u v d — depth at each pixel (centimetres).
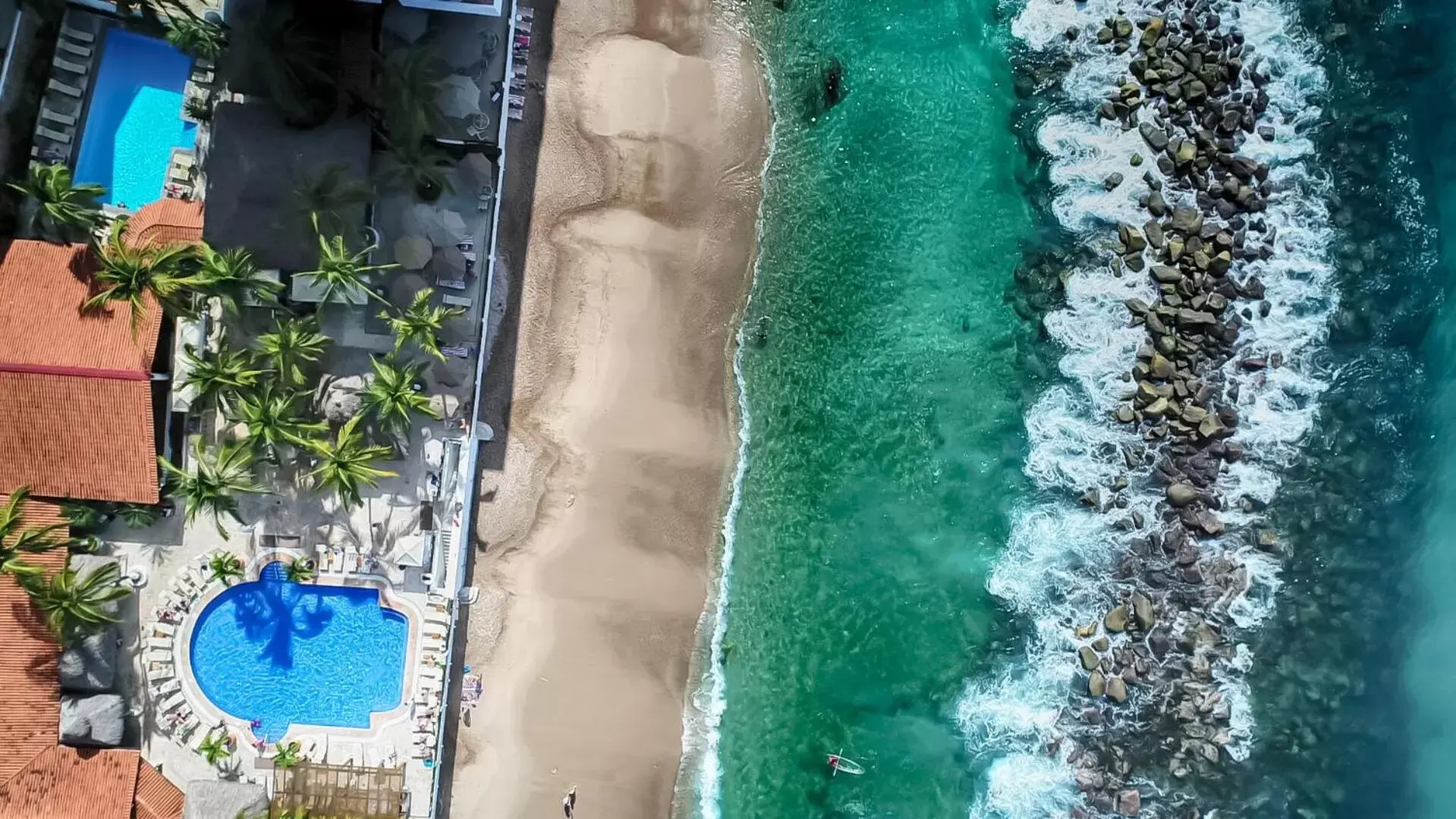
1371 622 2050
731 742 2066
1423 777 2022
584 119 2019
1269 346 2075
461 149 1873
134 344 1734
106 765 1812
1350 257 2080
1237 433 2075
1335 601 2053
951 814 2058
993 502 2103
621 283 2028
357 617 1930
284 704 1919
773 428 2100
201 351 1842
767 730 2072
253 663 1920
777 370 2102
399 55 1838
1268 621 2061
